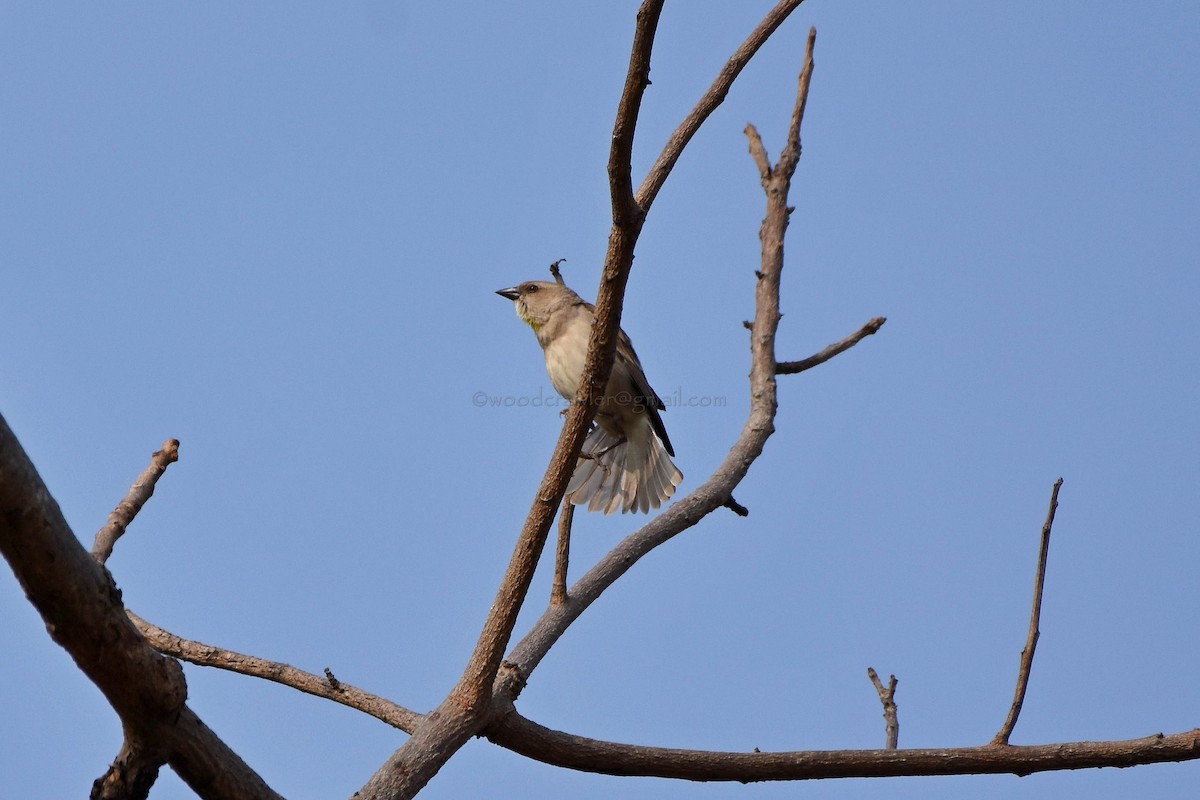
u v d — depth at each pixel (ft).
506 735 26.37
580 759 26.91
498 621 24.85
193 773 17.92
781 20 26.81
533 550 24.64
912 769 27.27
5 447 14.28
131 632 16.35
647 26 21.75
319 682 28.89
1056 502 27.78
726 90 25.84
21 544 14.76
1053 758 27.02
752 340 38.86
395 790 23.73
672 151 25.34
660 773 27.30
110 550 22.30
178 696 17.04
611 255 24.04
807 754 27.40
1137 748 26.84
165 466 23.99
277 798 18.80
